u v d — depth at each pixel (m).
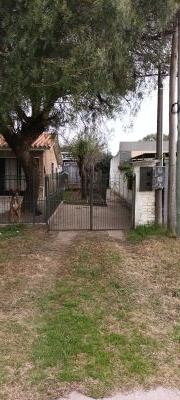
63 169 33.09
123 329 5.03
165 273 7.41
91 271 7.43
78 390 3.76
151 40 9.75
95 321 5.23
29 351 4.45
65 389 3.77
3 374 4.00
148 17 8.30
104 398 3.66
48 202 12.64
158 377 3.99
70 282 6.85
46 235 10.95
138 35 8.55
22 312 5.54
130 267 7.72
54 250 9.22
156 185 11.24
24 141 13.91
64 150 31.84
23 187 19.56
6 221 12.89
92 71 7.61
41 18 7.15
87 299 6.04
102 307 5.74
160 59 10.40
